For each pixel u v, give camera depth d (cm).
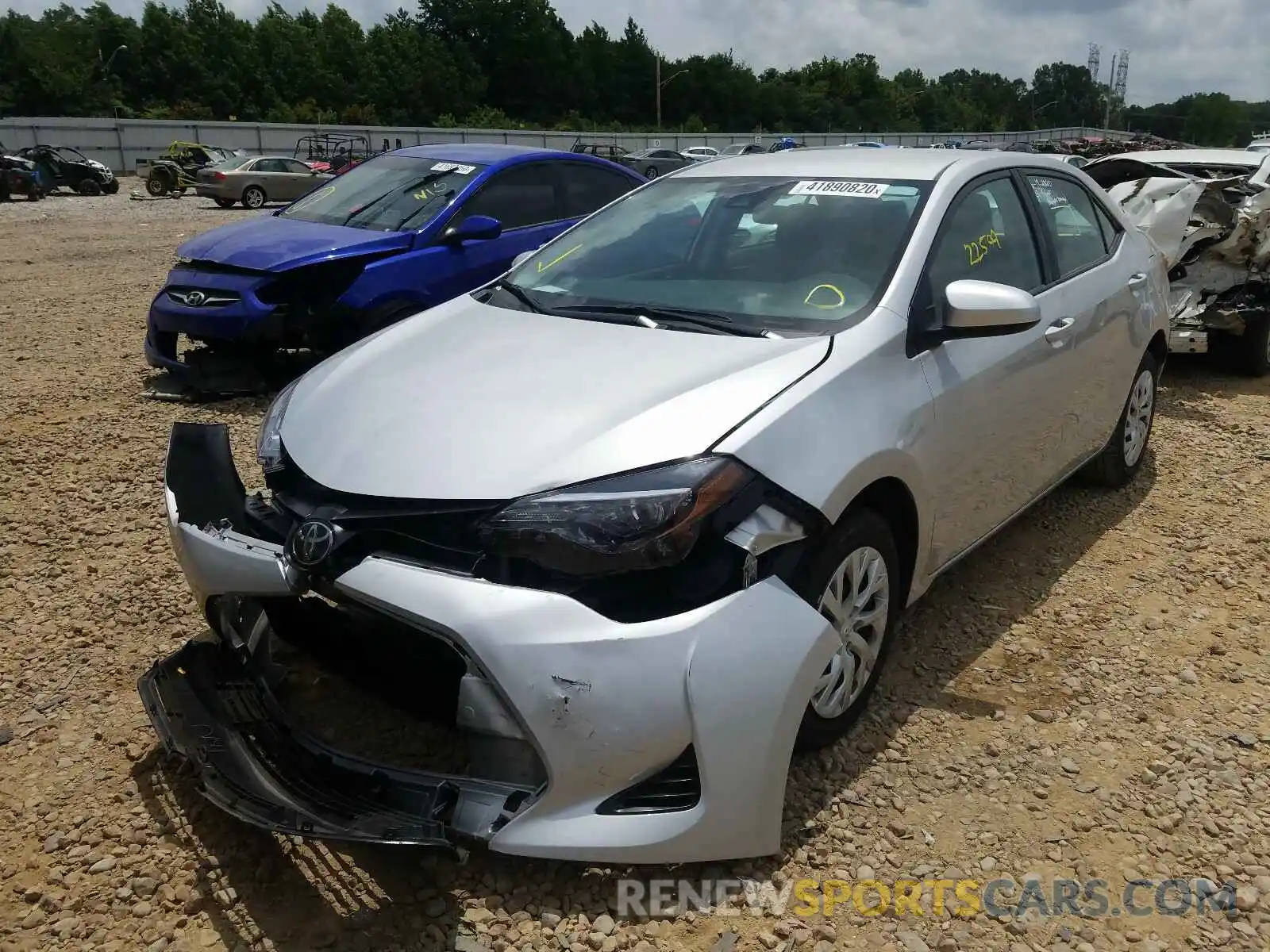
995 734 324
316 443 287
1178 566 451
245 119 8194
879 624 313
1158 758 315
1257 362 793
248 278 664
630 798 244
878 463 289
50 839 272
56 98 7419
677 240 381
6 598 404
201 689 288
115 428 623
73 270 1327
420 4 9506
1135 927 250
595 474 250
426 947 239
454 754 296
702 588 248
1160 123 14312
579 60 9800
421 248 688
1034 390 384
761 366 289
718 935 244
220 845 271
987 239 378
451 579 244
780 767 255
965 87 14612
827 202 370
